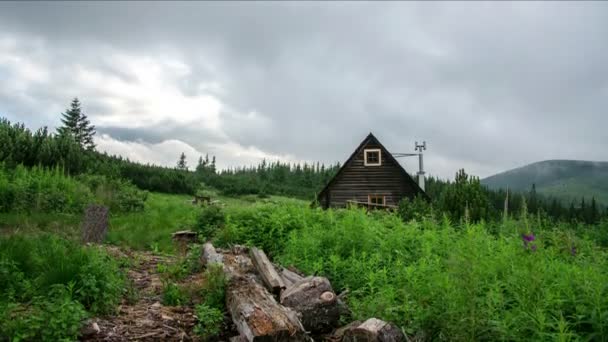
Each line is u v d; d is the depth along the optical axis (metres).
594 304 4.22
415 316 4.78
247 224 11.18
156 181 36.50
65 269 4.95
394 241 8.38
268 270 6.47
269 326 4.16
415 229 9.43
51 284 4.79
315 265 7.21
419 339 4.48
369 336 4.27
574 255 7.04
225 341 4.54
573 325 4.23
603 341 3.90
